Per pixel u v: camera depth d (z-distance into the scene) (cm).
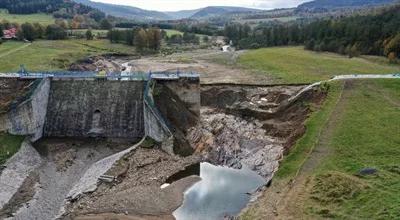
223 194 5659
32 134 7000
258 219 4619
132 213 5072
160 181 5916
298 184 5056
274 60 14250
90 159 6569
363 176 4947
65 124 7538
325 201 4562
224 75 12138
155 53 19000
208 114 8862
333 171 5147
